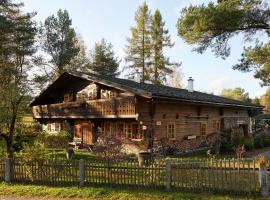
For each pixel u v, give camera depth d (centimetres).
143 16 4484
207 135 2533
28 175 1189
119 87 1995
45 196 1038
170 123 2231
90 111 2259
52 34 4075
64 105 2509
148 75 4438
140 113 2011
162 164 1049
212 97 2897
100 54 4662
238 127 3138
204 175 1004
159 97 1909
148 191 1020
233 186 970
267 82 1772
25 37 2814
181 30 1722
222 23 1591
